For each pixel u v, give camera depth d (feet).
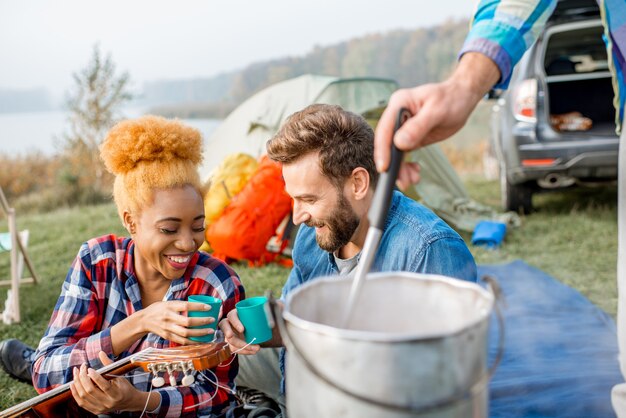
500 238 16.15
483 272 13.66
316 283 3.45
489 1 4.29
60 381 5.65
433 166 18.13
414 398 2.77
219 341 5.44
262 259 14.99
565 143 17.04
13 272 12.40
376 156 3.61
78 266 6.12
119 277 6.09
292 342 3.01
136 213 5.69
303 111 5.66
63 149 35.24
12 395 8.55
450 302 3.43
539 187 18.79
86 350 5.61
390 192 3.47
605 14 4.77
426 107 3.70
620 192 4.90
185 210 5.66
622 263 4.85
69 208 29.86
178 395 5.79
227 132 19.17
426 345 2.72
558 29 18.16
